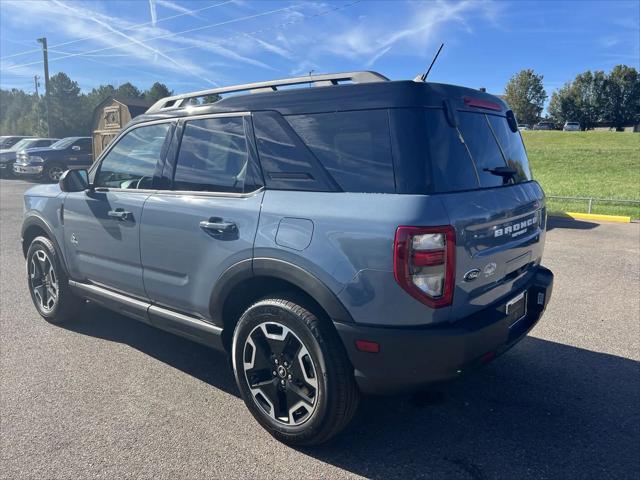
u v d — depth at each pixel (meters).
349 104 2.73
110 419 3.22
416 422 3.19
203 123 3.37
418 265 2.42
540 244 3.49
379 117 2.63
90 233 4.05
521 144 3.52
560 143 41.16
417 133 2.55
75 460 2.81
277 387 2.95
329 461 2.81
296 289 2.91
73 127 79.12
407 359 2.50
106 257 3.95
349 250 2.54
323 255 2.62
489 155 3.02
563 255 7.65
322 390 2.71
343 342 2.61
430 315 2.47
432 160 2.55
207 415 3.28
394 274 2.43
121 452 2.88
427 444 2.97
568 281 6.22
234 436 3.05
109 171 4.01
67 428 3.11
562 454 2.86
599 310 5.19
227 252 3.03
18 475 2.68
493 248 2.80
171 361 4.08
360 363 2.58
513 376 3.79
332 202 2.66
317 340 2.69
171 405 3.40
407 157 2.53
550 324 4.82
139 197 3.63
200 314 3.33
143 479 2.65
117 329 4.74
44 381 3.71
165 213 3.40
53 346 4.34
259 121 3.05
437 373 2.52
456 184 2.65
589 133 48.91
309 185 2.79
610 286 6.01
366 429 3.12
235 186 3.11
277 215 2.82
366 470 2.74
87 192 4.05
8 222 10.66
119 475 2.68
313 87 2.89
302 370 2.81
